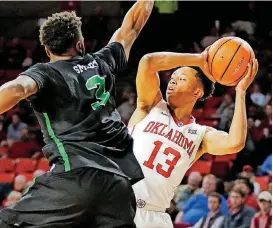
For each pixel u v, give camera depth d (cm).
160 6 1512
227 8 1543
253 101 1270
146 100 480
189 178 866
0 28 1722
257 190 878
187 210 828
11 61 1558
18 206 321
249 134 1073
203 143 477
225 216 779
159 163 462
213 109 1302
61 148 324
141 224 455
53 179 320
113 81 354
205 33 1531
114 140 336
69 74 332
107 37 1548
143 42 1527
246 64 449
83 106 329
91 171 321
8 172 1121
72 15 348
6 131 1307
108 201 324
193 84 474
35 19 1719
